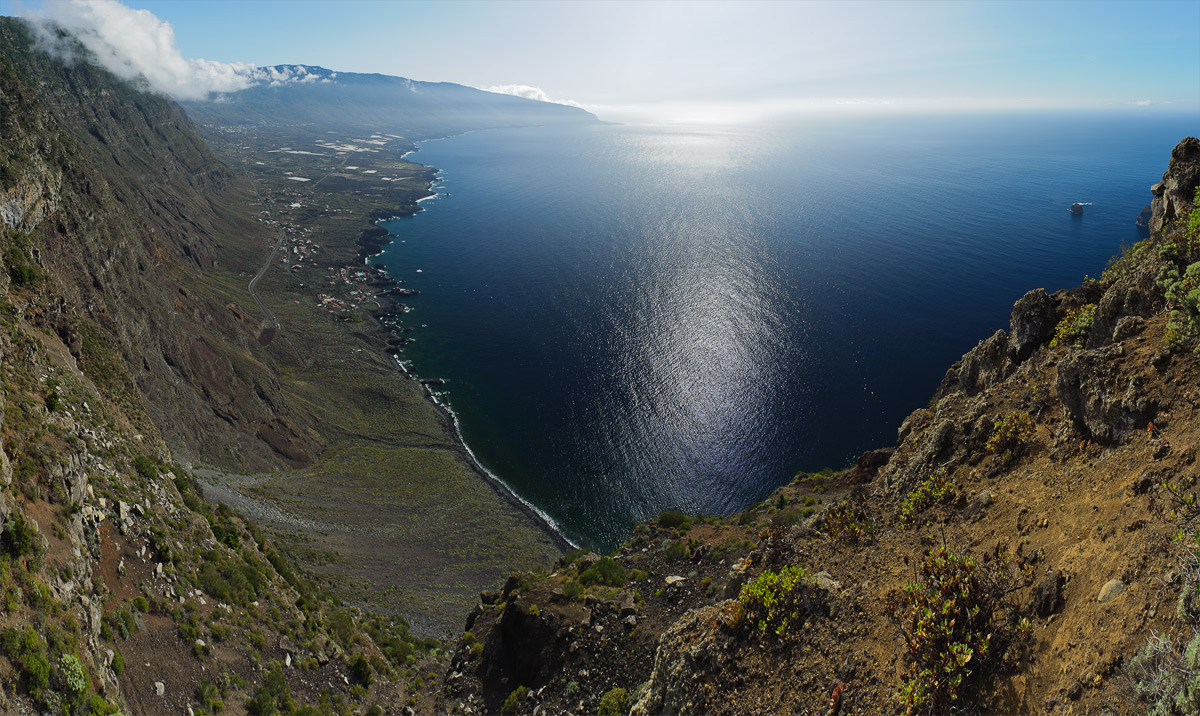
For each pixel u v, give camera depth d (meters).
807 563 23.03
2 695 21.02
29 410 35.84
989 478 20.42
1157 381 16.06
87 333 75.19
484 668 40.00
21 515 26.44
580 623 36.50
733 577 26.78
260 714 33.38
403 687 44.69
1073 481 16.50
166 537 39.09
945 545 18.25
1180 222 26.17
